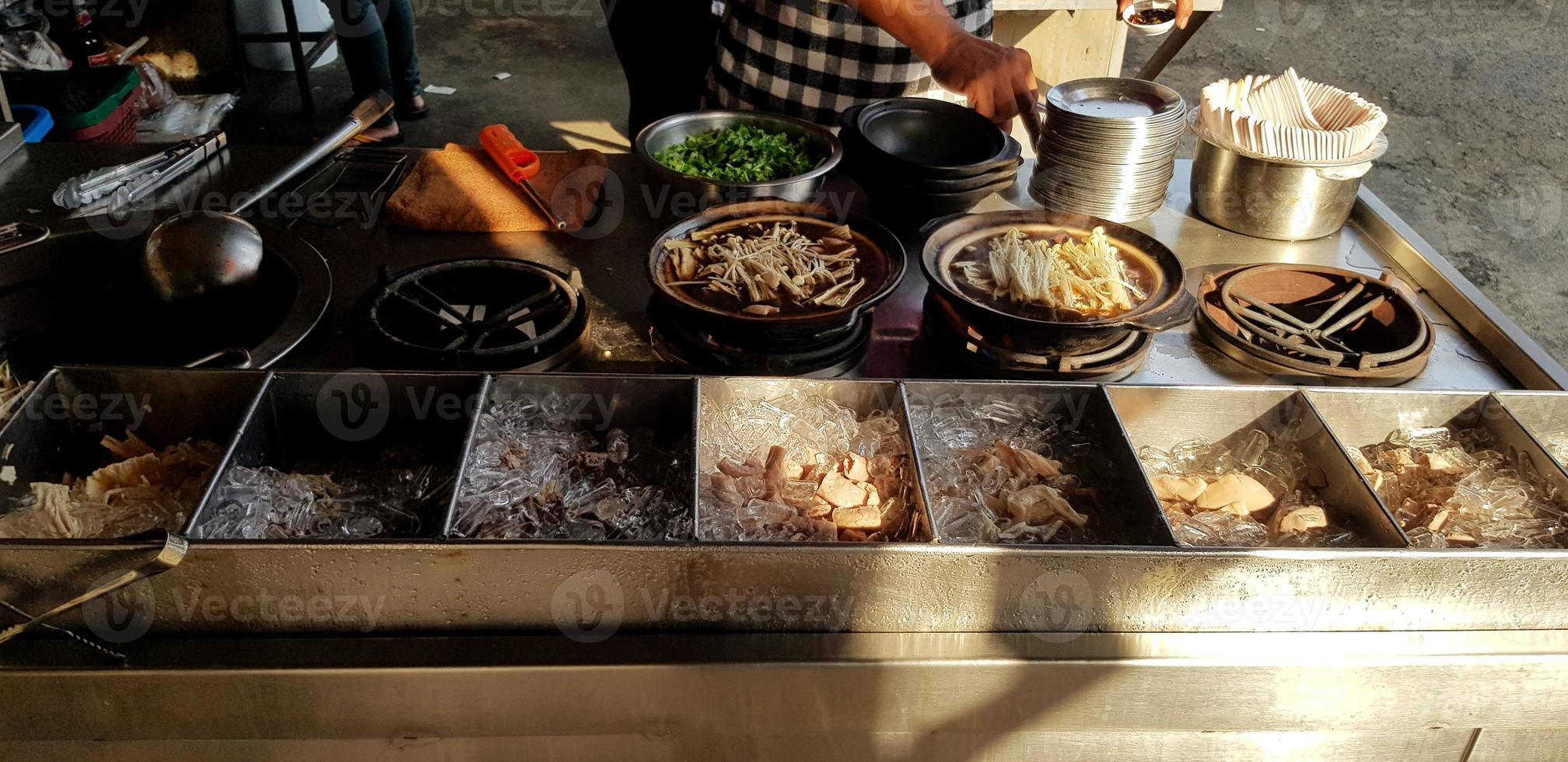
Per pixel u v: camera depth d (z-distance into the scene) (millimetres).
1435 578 1212
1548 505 1357
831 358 1579
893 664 1188
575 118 5117
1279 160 1903
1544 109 5719
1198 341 1702
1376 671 1226
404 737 1210
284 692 1148
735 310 1547
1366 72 6168
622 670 1164
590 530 1265
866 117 2072
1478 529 1339
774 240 1702
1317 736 1360
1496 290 4133
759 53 2426
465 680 1154
